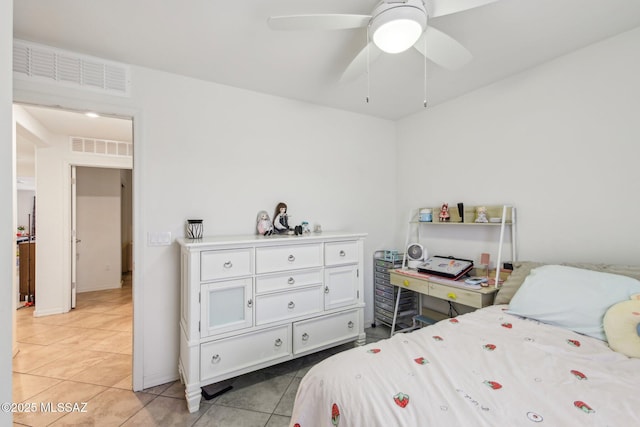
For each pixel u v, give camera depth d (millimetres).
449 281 2352
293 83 2414
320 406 1057
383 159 3328
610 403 905
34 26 1669
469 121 2627
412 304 3121
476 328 1519
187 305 1926
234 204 2471
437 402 906
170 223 2225
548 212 2104
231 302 2016
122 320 3523
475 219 2535
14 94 1789
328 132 2963
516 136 2283
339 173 3033
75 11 1539
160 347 2184
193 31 1725
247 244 2041
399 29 1304
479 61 2082
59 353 2672
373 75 2273
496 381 1023
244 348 2035
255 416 1825
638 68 1708
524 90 2229
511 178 2320
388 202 3371
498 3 1486
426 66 2125
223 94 2424
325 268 2396
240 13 1566
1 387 674
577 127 1953
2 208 692
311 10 1541
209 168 2369
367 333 3066
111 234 5082
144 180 2137
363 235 2596
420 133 3115
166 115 2211
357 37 1779
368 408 908
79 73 1947
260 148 2592
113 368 2404
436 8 1293
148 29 1703
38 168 3656
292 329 2240
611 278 1532
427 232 3064
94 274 4949
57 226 3760
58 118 3119
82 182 4871
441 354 1218
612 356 1211
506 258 2373
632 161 1735
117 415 1831
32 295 4176
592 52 1878
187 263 1928
